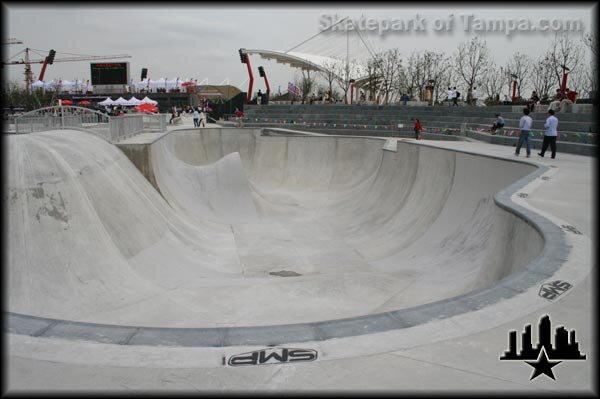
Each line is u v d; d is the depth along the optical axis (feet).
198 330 13.47
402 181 60.34
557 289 15.20
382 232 52.49
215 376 11.24
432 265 37.99
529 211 24.30
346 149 83.46
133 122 63.98
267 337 13.04
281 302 31.27
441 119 97.96
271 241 51.75
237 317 28.48
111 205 37.22
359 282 34.96
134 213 39.78
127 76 253.85
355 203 67.15
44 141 36.52
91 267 30.25
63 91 260.21
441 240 42.22
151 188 50.08
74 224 31.35
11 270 26.63
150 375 11.28
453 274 34.04
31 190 30.37
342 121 111.86
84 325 13.71
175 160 67.92
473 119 88.99
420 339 12.68
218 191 62.23
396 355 11.96
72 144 39.04
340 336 12.99
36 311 25.61
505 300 14.60
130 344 12.67
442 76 159.53
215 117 146.51
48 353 12.18
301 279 36.37
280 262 44.37
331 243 51.65
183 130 87.56
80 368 11.54
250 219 60.59
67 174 33.65
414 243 45.27
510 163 39.70
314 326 13.58
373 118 108.58
